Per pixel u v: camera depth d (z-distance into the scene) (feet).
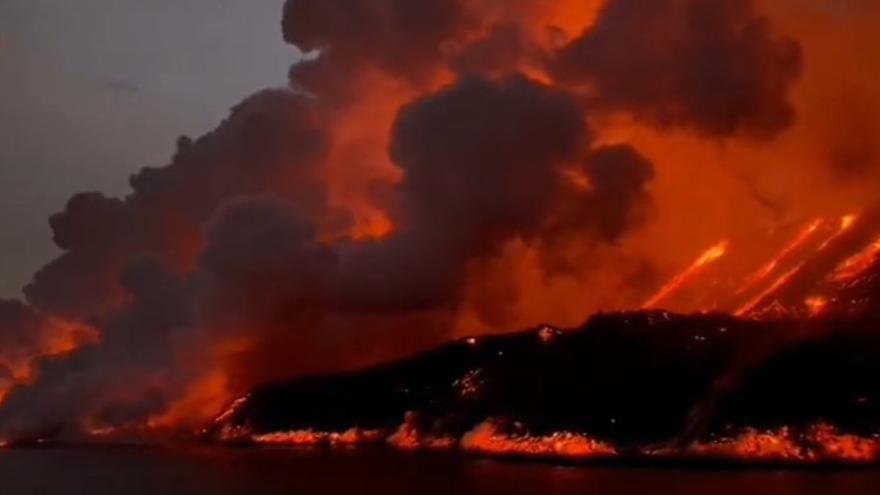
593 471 283.79
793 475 260.42
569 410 337.93
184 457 376.68
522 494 235.40
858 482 242.37
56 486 301.63
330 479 284.61
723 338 353.72
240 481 289.12
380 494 246.27
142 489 282.36
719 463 286.25
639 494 227.61
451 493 241.76
